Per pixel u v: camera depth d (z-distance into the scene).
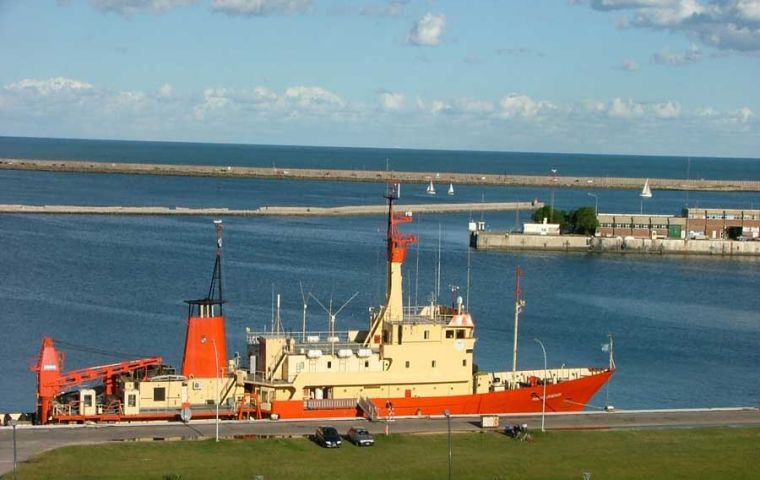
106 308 167.12
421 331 95.50
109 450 79.94
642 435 89.94
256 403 91.62
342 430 87.62
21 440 82.50
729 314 189.25
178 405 91.62
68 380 93.69
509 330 162.00
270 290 192.88
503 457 81.81
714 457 84.25
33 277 197.62
